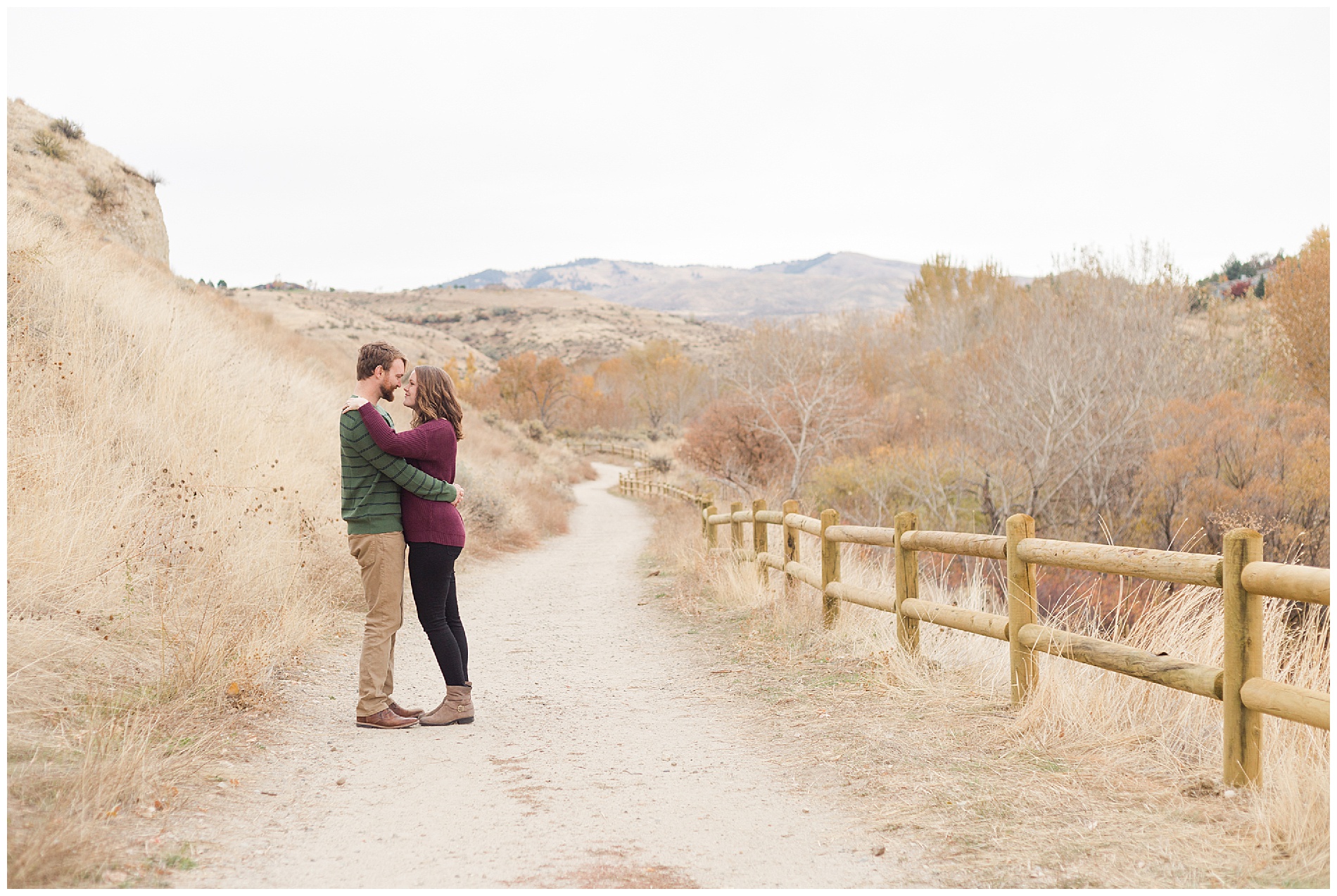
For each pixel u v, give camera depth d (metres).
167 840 2.99
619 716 5.17
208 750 3.92
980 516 20.50
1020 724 4.21
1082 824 3.20
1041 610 9.48
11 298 9.77
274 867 2.91
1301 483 16.31
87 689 4.23
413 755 4.26
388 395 4.79
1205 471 17.92
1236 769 3.34
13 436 6.72
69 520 5.72
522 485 25.27
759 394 24.08
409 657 6.95
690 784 3.90
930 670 5.48
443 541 4.79
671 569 12.60
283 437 11.77
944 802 3.50
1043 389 21.20
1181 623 4.69
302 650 6.18
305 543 8.45
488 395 64.19
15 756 3.33
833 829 3.34
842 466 22.36
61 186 26.08
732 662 6.49
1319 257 24.22
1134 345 23.75
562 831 3.34
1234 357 25.48
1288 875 2.72
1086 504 20.31
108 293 11.88
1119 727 4.16
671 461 40.25
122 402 9.02
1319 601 2.95
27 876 2.56
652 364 74.81
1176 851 2.93
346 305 192.25
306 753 4.20
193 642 5.04
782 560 8.36
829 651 6.31
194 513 7.07
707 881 2.89
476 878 2.89
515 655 7.10
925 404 31.56
